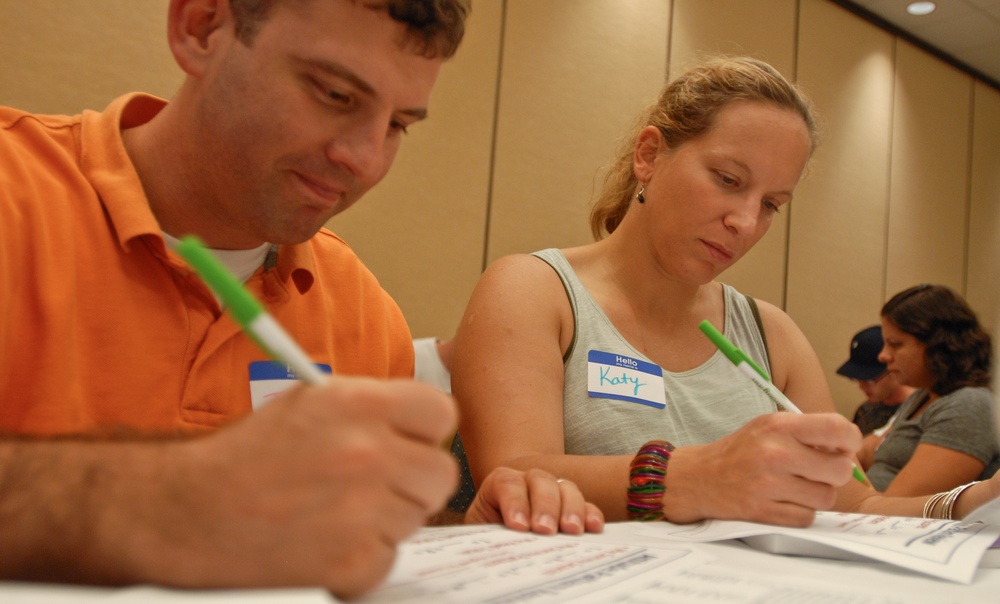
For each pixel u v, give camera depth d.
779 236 4.25
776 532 0.66
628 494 0.86
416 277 3.00
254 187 0.80
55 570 0.34
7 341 0.74
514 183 3.27
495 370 1.10
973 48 5.15
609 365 1.19
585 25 3.52
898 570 0.60
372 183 0.84
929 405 2.56
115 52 2.38
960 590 0.53
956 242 5.25
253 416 0.37
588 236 3.49
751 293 4.11
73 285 0.79
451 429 0.39
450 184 3.10
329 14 0.71
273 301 0.97
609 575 0.50
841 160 4.57
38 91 2.25
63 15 2.30
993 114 5.54
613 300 1.27
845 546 0.63
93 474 0.36
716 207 1.16
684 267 1.21
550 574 0.49
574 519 0.72
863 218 4.68
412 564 0.51
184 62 0.79
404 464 0.36
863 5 4.67
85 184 0.83
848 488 1.12
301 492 0.35
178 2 0.78
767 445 0.76
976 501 0.90
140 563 0.34
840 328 4.52
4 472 0.36
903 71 4.94
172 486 0.35
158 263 0.85
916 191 5.00
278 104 0.74
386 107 0.76
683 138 1.20
